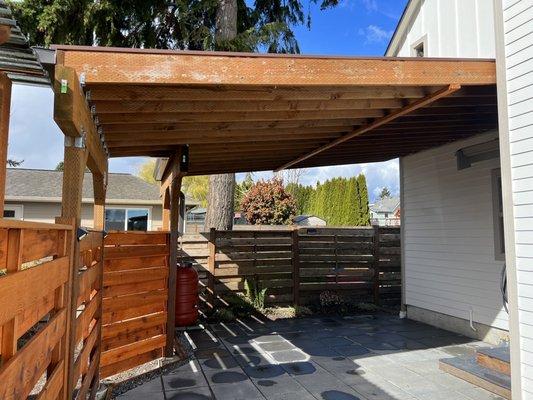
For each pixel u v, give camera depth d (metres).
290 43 9.50
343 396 3.73
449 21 5.92
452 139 5.96
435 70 3.31
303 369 4.46
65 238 2.06
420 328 6.32
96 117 3.09
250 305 7.26
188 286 6.16
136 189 14.99
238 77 2.77
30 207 12.97
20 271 1.30
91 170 3.47
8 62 2.36
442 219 6.31
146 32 8.64
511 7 3.49
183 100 2.99
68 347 2.13
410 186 7.07
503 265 5.22
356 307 7.77
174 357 4.80
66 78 2.09
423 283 6.72
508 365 3.77
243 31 9.59
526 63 3.37
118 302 4.21
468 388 3.91
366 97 3.42
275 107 3.44
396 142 5.98
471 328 5.71
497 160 5.35
